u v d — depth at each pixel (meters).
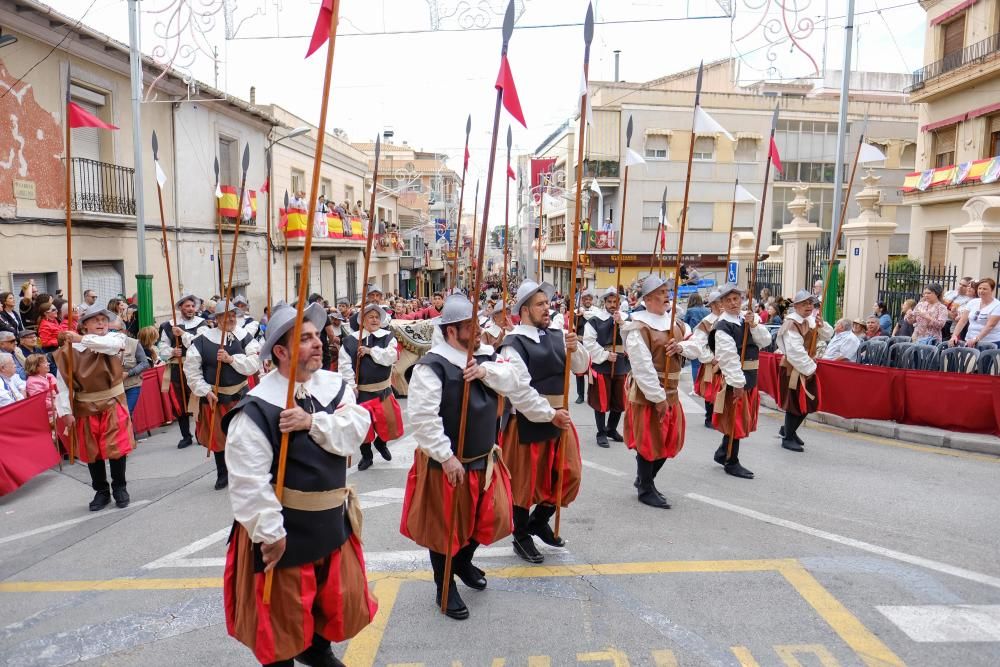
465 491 4.01
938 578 4.40
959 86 18.72
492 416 4.11
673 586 4.37
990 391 7.78
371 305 7.52
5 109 11.39
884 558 4.72
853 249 14.13
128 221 13.78
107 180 13.70
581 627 3.90
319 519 3.01
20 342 9.02
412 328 11.99
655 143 30.70
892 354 9.00
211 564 4.96
